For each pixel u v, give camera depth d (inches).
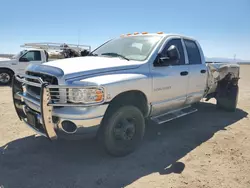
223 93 245.4
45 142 156.3
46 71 122.5
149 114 153.9
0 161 129.3
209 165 129.9
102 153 141.5
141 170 122.9
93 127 118.0
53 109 116.6
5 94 338.6
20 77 143.5
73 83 114.0
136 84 133.2
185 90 178.1
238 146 156.9
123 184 109.7
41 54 463.2
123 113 130.5
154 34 175.0
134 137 142.2
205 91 214.8
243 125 205.0
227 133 182.5
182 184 110.5
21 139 161.0
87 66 127.0
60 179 112.8
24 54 458.3
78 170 121.6
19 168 122.3
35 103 123.6
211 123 209.6
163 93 156.4
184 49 180.2
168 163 131.3
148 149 149.2
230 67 244.7
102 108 117.0
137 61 146.1
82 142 157.2
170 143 160.1
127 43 173.0
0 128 182.1
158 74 150.1
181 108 187.8
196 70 187.8
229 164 131.6
